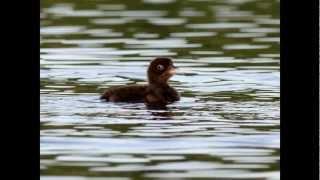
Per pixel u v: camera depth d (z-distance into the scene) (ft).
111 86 78.95
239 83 80.02
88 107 71.15
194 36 100.01
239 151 61.57
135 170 58.13
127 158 60.18
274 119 68.08
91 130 65.36
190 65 87.51
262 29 103.45
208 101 73.31
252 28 103.96
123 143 62.80
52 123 66.80
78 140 63.52
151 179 56.70
